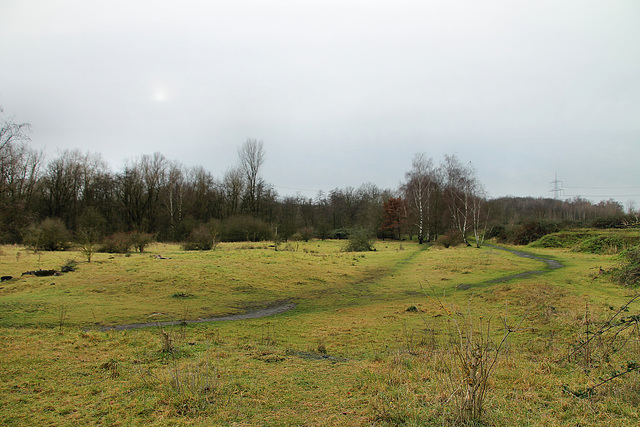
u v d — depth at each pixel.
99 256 27.00
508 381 5.64
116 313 12.27
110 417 4.52
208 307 13.99
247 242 47.00
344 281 20.45
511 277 20.44
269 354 7.79
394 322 11.52
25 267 20.86
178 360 7.09
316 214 80.44
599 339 7.07
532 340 8.54
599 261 26.11
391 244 54.22
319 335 10.14
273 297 16.30
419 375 5.89
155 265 21.27
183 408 4.77
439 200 58.69
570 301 12.36
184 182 66.06
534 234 46.94
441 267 24.97
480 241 54.59
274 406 4.91
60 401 5.02
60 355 7.14
